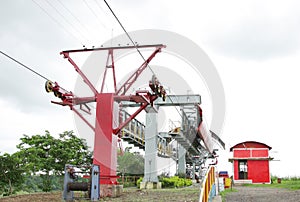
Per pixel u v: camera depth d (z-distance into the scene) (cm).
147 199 1470
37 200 1397
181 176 3694
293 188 2242
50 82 1697
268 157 4075
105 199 1502
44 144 2786
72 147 2908
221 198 1502
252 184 3781
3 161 2311
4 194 2244
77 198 1494
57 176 2833
